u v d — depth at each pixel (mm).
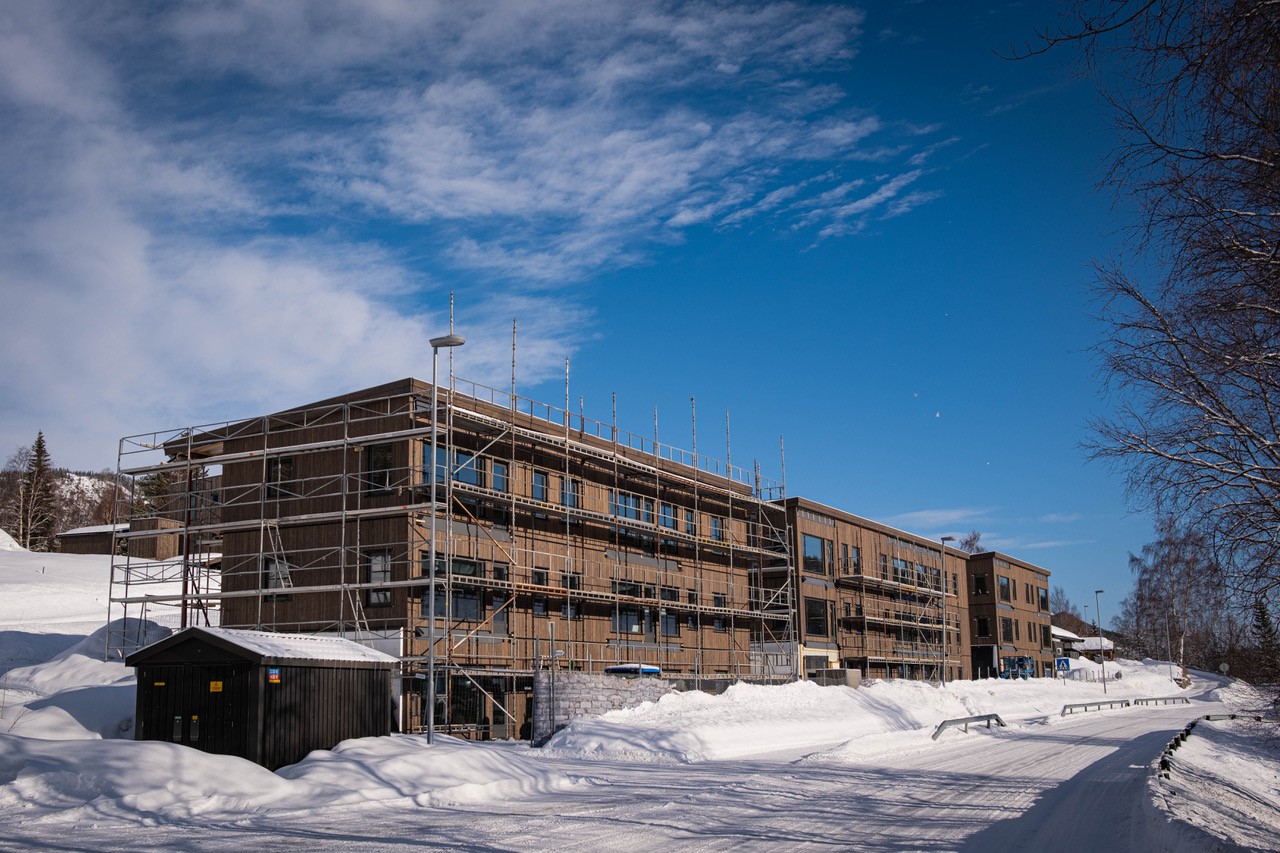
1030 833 13312
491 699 32156
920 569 70500
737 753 28047
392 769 18906
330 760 19453
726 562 49125
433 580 24594
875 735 29641
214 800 16125
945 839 12836
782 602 52906
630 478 43312
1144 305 11031
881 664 62125
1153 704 66250
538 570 36938
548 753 26516
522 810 16141
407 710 31203
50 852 11992
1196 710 58094
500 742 30906
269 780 17594
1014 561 85125
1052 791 18344
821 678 50969
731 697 34562
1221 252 8938
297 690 21109
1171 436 11531
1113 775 21328
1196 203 8656
